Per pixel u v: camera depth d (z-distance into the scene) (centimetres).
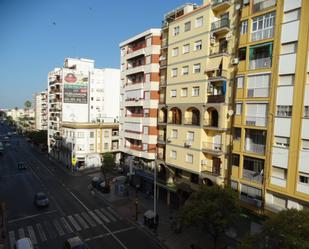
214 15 2969
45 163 7100
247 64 2517
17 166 6538
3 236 2714
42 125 12375
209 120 3055
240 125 2597
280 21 2222
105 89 7800
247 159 2552
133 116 4531
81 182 5100
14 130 16838
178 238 2761
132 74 4622
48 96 8738
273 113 2286
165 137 3850
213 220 2128
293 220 1589
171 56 3522
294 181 2144
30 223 3102
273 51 2281
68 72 7238
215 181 2873
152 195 4150
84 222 3162
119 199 4006
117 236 2817
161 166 3919
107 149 6581
